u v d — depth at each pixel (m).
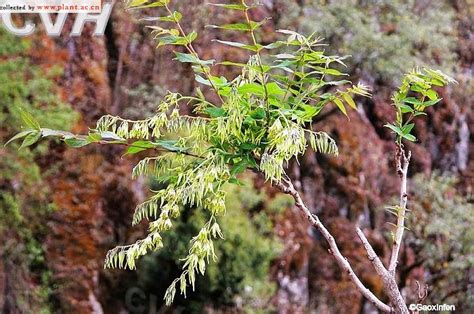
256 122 1.39
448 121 7.12
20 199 5.89
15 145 5.94
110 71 6.45
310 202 6.30
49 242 5.86
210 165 1.34
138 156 6.14
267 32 6.28
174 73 6.31
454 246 6.49
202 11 6.33
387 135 6.73
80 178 6.01
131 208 5.98
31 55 6.15
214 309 5.64
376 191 6.56
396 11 6.51
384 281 1.40
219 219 5.60
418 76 1.54
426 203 6.67
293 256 5.88
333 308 6.05
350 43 6.24
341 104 1.51
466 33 7.23
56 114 6.07
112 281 5.89
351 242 6.28
